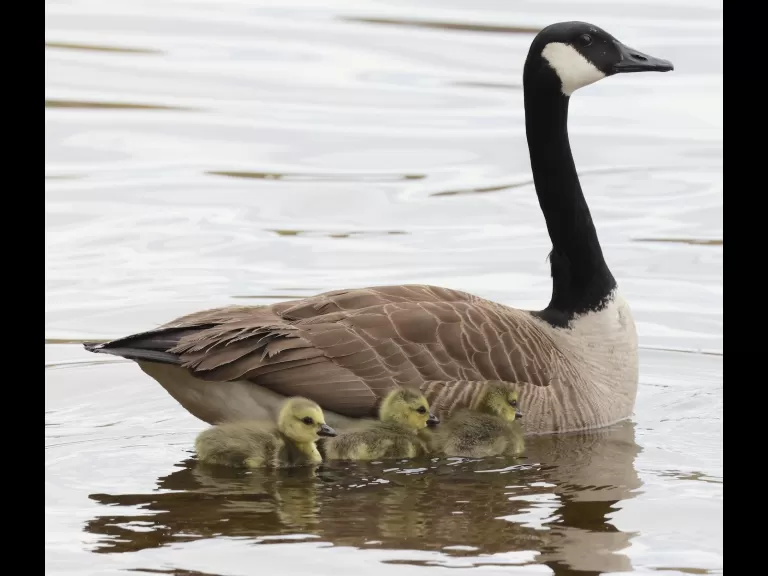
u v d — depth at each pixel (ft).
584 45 43.11
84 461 36.37
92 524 30.73
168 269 57.62
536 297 54.65
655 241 62.28
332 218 65.57
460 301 40.22
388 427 36.45
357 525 30.78
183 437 39.24
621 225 64.80
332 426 36.91
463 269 58.18
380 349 37.35
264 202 67.31
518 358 38.96
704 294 55.57
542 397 39.24
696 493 33.68
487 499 32.96
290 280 56.34
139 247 60.54
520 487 34.14
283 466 35.58
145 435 39.40
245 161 73.61
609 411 41.11
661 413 42.47
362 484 34.19
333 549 29.09
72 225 62.85
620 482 34.65
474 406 37.68
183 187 69.05
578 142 78.28
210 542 29.50
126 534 29.99
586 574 27.89
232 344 36.22
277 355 36.37
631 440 39.24
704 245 61.41
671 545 29.76
